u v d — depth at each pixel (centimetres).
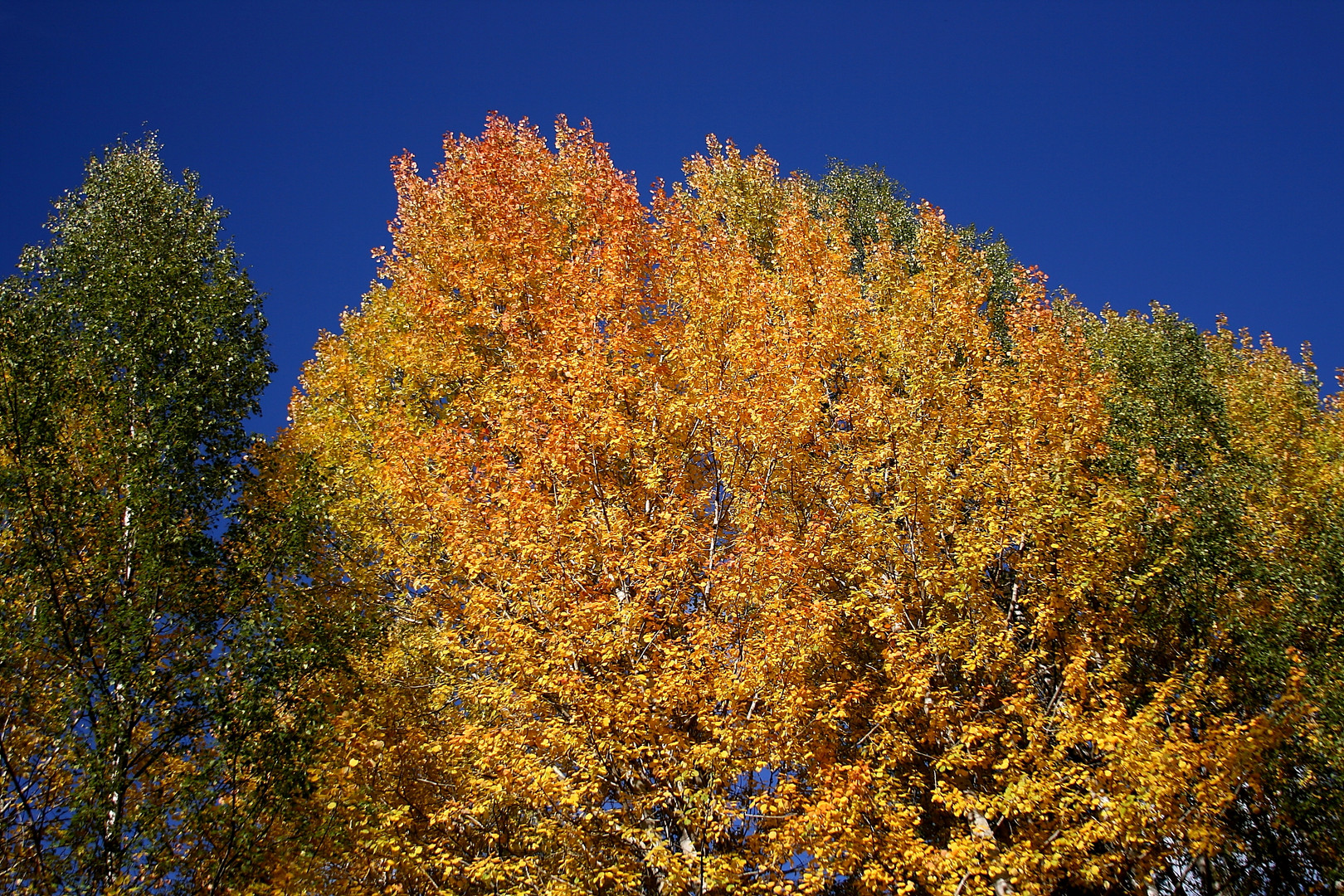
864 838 978
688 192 2505
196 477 1179
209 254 1502
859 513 1262
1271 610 1322
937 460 1328
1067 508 1249
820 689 1106
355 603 1298
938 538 1279
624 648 1062
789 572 1154
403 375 1645
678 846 1008
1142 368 2048
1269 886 1174
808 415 1342
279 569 1184
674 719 1076
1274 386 1942
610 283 1521
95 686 966
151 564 1064
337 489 1416
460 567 1209
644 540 1201
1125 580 1259
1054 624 1207
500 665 1121
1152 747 1044
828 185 2781
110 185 1584
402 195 2069
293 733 1031
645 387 1412
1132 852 1037
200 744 1026
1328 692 1162
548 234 1777
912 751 1091
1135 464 1511
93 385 1208
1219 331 2408
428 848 1085
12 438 1102
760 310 1524
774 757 1012
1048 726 1123
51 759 998
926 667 1159
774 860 966
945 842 1168
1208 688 1162
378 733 1203
